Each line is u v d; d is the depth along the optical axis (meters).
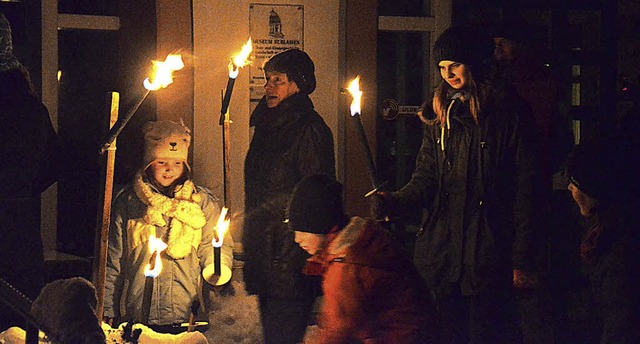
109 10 6.45
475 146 4.83
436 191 5.09
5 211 4.75
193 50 6.33
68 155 5.29
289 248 5.67
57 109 6.27
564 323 6.69
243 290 5.98
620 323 4.48
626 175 4.68
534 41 6.32
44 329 3.61
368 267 3.82
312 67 5.79
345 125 6.49
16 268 4.78
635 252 4.54
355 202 6.50
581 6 7.01
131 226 5.43
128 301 5.41
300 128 5.71
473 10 6.83
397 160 6.92
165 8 6.28
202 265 5.50
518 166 4.80
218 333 5.85
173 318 5.43
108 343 4.59
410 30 6.68
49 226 6.28
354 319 3.81
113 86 6.56
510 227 4.81
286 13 6.45
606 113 7.03
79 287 3.75
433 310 3.89
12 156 4.75
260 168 5.79
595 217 4.71
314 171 5.69
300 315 5.70
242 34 6.39
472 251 4.79
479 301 4.80
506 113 4.81
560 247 6.94
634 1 7.32
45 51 6.22
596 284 4.61
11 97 4.76
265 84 6.09
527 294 4.86
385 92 7.01
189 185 5.54
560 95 6.55
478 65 4.82
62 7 6.41
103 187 4.66
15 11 6.20
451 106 4.90
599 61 7.02
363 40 6.52
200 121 6.34
